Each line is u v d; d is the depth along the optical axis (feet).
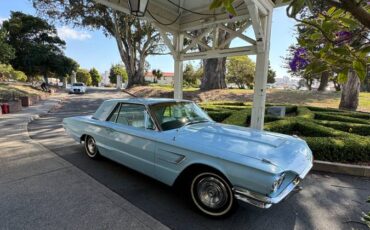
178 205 10.21
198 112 14.08
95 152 15.46
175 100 13.76
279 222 9.09
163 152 10.52
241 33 20.61
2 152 17.15
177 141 10.11
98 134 14.60
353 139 15.88
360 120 23.98
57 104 53.67
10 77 87.81
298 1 3.83
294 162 8.72
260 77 19.34
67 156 16.44
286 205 10.36
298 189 9.34
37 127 27.22
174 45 25.72
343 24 4.48
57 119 33.68
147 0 16.66
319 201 10.77
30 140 20.75
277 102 46.83
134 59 104.12
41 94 69.21
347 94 36.63
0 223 8.68
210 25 22.80
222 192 9.02
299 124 20.45
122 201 10.42
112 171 13.84
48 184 11.98
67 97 75.36
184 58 25.16
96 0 17.88
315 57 4.93
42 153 17.01
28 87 79.30
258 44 18.89
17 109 39.60
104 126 14.03
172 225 8.84
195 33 42.52
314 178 13.41
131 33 91.71
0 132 23.71
